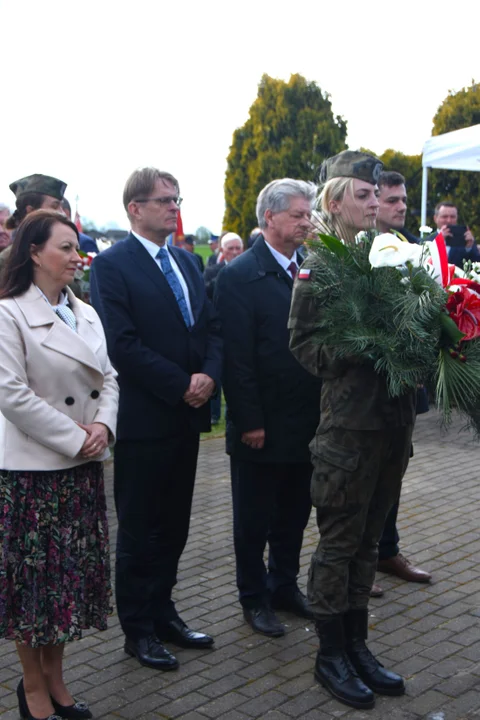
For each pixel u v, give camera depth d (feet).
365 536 9.68
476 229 42.60
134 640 10.35
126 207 10.35
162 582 10.77
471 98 44.68
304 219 10.73
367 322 8.49
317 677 9.66
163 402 10.11
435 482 18.84
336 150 50.93
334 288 8.79
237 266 10.97
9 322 8.38
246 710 9.18
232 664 10.25
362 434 9.04
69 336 8.66
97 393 8.95
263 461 10.85
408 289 8.34
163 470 10.18
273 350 10.75
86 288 16.16
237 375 10.71
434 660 10.33
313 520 15.84
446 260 8.56
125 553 10.26
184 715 9.09
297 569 11.78
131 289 10.06
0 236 14.57
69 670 10.14
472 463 20.58
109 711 9.18
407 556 14.05
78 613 8.55
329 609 9.44
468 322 8.12
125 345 9.86
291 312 9.43
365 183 9.73
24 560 8.35
